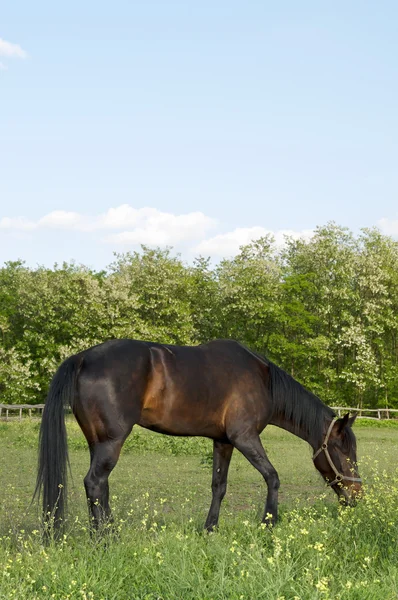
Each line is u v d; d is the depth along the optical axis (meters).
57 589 4.16
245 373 6.59
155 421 6.22
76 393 5.91
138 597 4.10
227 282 38.53
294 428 7.04
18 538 5.36
